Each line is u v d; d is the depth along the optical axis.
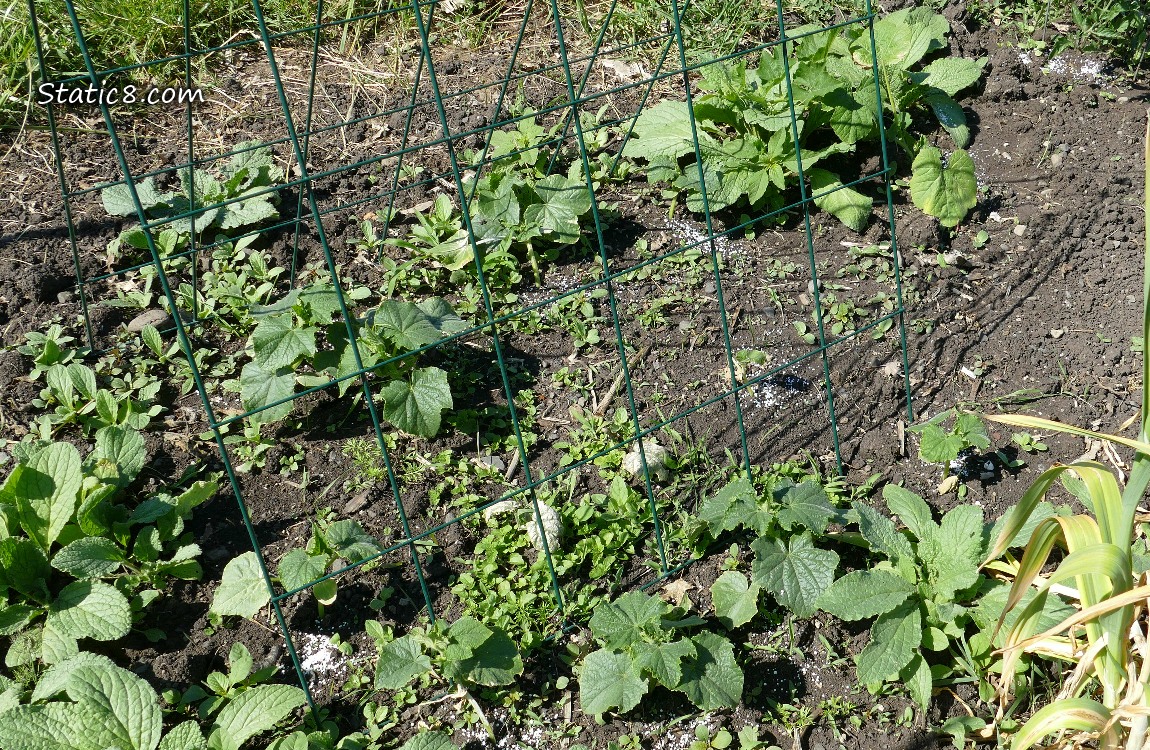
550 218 3.86
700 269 3.87
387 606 2.87
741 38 4.91
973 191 4.06
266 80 4.74
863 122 4.11
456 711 2.66
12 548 2.72
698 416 3.37
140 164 4.25
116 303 3.69
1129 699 2.13
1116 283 3.78
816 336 3.63
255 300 3.72
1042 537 2.14
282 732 2.59
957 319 3.70
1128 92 4.63
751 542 2.86
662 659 2.56
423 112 4.57
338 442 3.30
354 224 4.05
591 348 3.60
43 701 2.55
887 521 2.86
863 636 2.80
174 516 2.96
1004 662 2.37
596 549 2.96
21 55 4.41
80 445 3.27
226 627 2.81
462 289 3.81
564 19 5.12
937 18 4.73
